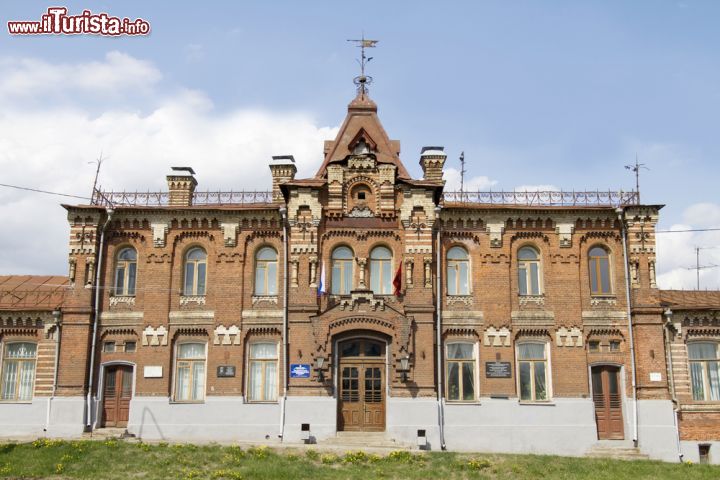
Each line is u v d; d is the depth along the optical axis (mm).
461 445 36969
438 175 42844
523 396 38312
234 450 33031
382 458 32344
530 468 31781
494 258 39469
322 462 31781
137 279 39219
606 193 40125
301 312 38031
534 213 39781
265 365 38531
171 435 37281
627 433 37594
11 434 37250
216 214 39656
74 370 37875
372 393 37812
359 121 42875
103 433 37281
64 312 38531
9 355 39219
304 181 39531
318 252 38719
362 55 44562
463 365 38562
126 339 38656
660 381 37719
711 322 39094
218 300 38844
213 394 37844
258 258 39719
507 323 38688
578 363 38312
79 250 39156
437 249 39188
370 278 39062
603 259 39969
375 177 39750
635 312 38562
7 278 43281
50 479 28656
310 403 36875
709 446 37469
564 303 39000
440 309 38594
